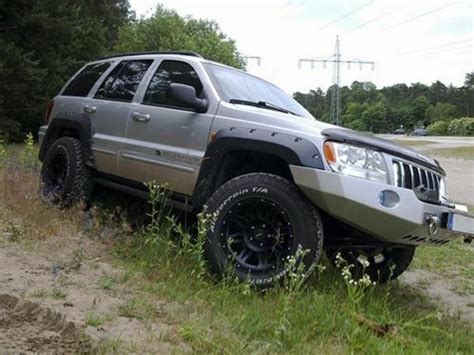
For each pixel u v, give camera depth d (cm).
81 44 1964
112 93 570
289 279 364
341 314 330
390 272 480
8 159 862
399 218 369
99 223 514
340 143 380
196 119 457
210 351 270
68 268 385
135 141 507
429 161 430
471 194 1270
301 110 553
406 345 313
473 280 551
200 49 3425
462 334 364
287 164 392
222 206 398
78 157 562
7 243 430
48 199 571
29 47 1670
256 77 559
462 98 10081
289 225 380
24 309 299
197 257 386
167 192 473
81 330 273
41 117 1750
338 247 427
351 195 365
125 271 386
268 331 306
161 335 281
